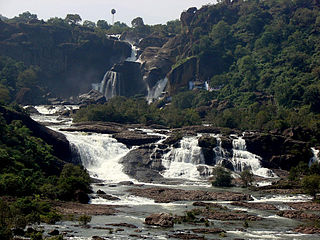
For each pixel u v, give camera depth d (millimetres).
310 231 86125
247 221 94625
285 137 180250
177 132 189125
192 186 141500
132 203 111812
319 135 190500
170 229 85625
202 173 161875
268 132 196500
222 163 169375
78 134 180750
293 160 173750
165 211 102375
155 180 152875
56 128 190250
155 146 173875
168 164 167500
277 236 82812
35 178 116438
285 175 166125
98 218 92875
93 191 123000
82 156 164875
